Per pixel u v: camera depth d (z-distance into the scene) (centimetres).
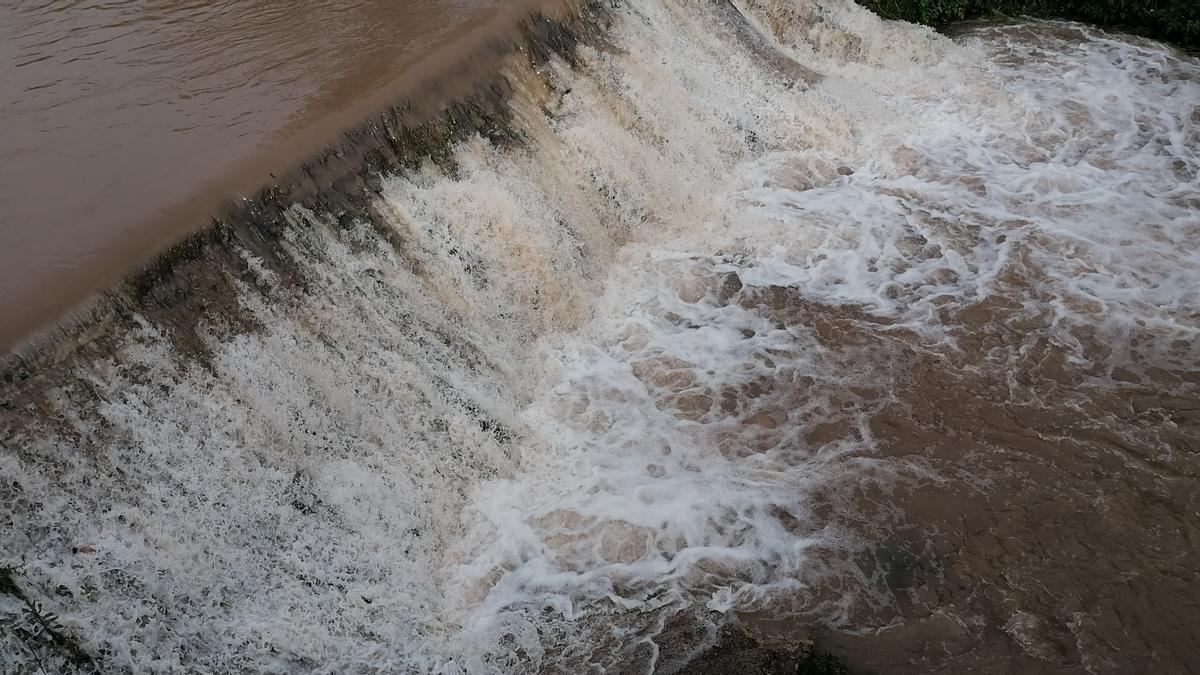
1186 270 1259
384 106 1101
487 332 1070
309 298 950
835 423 1073
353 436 923
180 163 1003
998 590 901
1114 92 1627
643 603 906
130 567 761
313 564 855
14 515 728
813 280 1265
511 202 1143
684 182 1358
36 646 704
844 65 1680
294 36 1268
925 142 1517
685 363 1143
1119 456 1023
